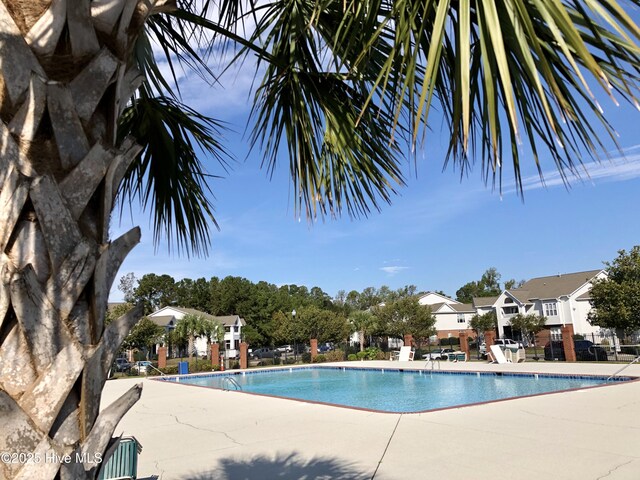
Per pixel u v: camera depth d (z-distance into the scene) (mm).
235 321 56844
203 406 12633
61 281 1568
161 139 3848
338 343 41875
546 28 1825
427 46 2354
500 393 16797
